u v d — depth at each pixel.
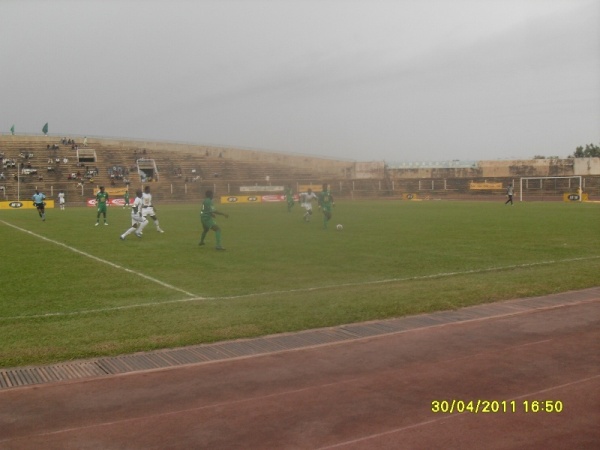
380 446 4.72
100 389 6.18
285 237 23.77
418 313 9.64
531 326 8.59
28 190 64.88
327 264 16.00
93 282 13.41
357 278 13.70
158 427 5.18
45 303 11.01
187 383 6.32
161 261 16.92
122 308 10.31
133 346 7.74
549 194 67.69
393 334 8.23
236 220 34.84
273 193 75.62
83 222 34.69
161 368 6.87
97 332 8.50
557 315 9.30
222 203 68.25
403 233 25.00
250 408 5.57
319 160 87.44
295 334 8.40
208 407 5.62
